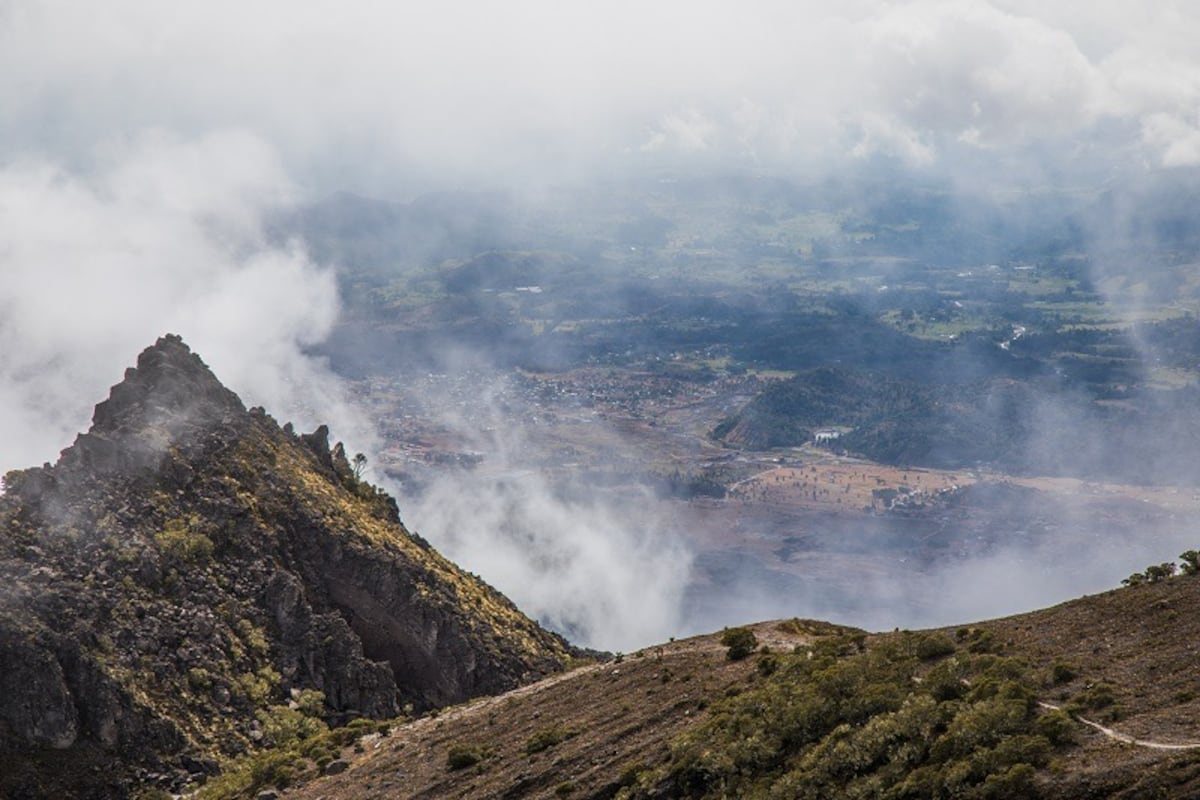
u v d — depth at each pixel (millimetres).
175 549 156500
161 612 147750
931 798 74812
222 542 163375
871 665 95812
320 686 152875
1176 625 88125
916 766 79250
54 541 149625
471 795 104125
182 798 126625
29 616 136125
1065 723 75312
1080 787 69000
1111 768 69438
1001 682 84188
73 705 131500
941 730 81312
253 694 145625
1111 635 90188
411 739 125188
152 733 133750
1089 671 84250
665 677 116250
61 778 127125
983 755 74625
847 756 82812
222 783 126938
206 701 141625
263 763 126500
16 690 129625
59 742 129375
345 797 113062
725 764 89750
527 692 131125
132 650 140875
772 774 87062
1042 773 71562
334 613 161875
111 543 152500
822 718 90438
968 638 99062
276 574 160375
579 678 128000
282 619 157750
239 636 152750
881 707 88000
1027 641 93812
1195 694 76688
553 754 106438
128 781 129375
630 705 111938
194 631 148000
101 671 134500
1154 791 66312
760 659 109812
